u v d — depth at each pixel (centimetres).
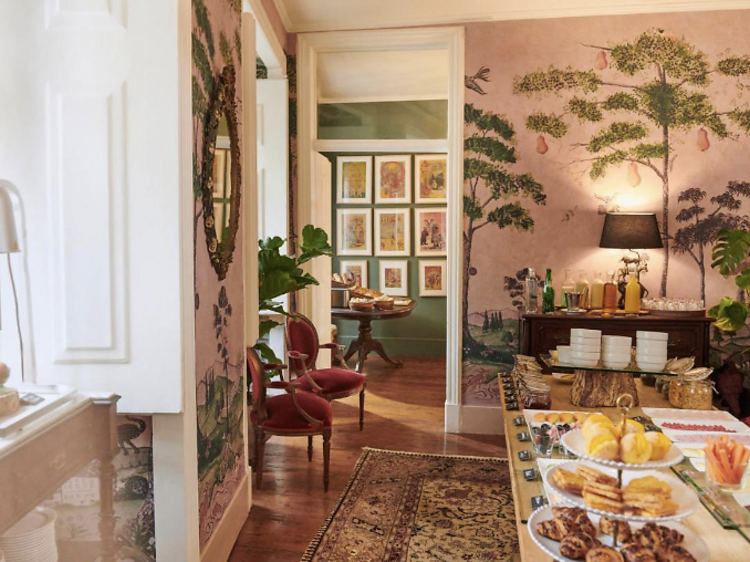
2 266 227
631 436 153
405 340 791
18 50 224
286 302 513
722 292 471
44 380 230
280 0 468
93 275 228
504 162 486
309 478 396
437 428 505
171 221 227
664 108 470
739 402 440
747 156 464
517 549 305
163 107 225
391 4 477
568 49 476
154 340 230
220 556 290
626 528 155
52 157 225
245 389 346
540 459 226
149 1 223
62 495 248
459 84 487
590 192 480
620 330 435
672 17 464
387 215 784
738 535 174
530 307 462
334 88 695
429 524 331
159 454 241
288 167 519
